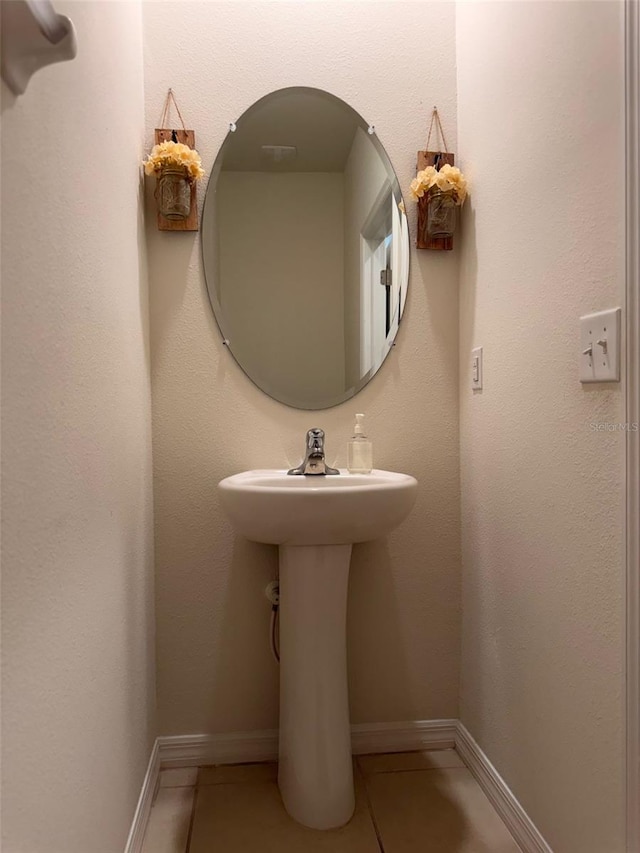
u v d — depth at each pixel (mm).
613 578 871
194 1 1455
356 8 1504
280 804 1312
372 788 1375
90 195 903
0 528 565
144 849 1179
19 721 604
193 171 1362
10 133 603
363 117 1505
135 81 1323
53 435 720
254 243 1497
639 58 789
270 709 1504
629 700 828
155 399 1452
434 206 1434
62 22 583
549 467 1059
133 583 1189
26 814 618
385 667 1523
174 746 1465
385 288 1526
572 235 967
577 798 974
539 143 1076
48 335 708
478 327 1391
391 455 1520
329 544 1188
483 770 1359
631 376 814
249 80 1475
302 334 1517
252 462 1488
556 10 1002
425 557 1530
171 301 1456
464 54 1467
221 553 1479
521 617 1179
